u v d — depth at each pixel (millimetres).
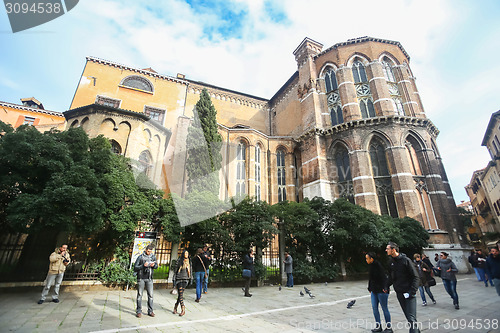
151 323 5910
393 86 29000
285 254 13414
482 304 8352
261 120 39875
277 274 13469
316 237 15102
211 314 6977
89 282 9648
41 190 8898
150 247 6949
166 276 11180
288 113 36500
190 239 11773
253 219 12992
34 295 8297
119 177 10188
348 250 15930
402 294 5004
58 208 7996
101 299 8219
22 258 9461
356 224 14812
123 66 28875
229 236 12070
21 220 7645
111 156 10695
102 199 9383
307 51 33906
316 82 32531
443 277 8102
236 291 10883
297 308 7938
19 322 5527
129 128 18375
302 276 13562
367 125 26109
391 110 26688
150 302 6582
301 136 30641
